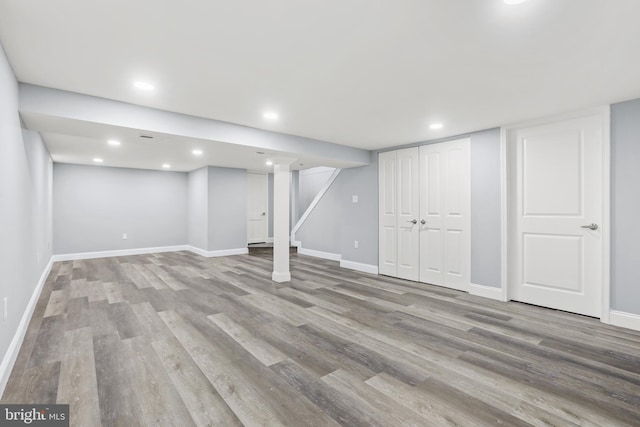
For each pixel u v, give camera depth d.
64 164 6.23
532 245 3.51
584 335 2.66
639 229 2.77
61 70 2.23
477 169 3.92
